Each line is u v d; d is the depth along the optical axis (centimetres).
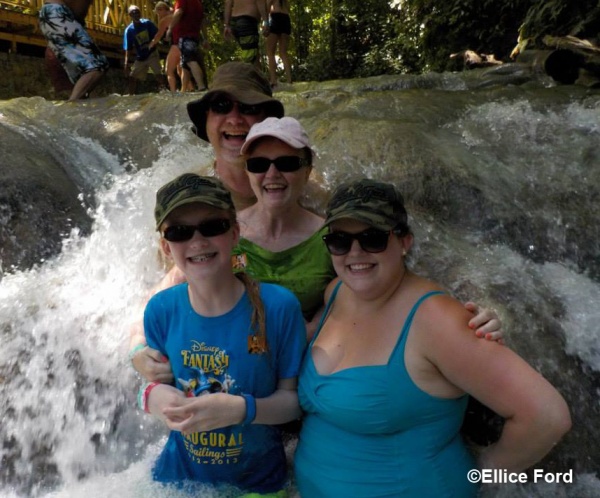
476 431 134
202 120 174
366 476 111
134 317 156
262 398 117
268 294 120
